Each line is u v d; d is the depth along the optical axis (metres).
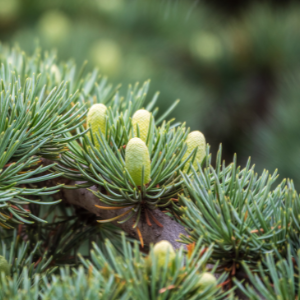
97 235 0.75
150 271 0.58
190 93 1.71
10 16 1.87
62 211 0.76
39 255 0.71
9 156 0.62
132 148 0.62
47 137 0.63
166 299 0.58
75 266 0.72
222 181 0.64
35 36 1.62
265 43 1.89
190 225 0.61
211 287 0.58
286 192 0.62
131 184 0.63
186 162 0.65
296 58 1.87
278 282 0.58
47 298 0.56
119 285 0.58
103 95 0.76
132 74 1.57
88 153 0.64
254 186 0.65
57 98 0.66
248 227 0.60
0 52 0.83
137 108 0.72
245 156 1.66
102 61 1.55
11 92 0.66
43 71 0.75
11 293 0.58
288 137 1.46
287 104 1.58
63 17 1.91
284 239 0.61
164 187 0.63
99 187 0.65
